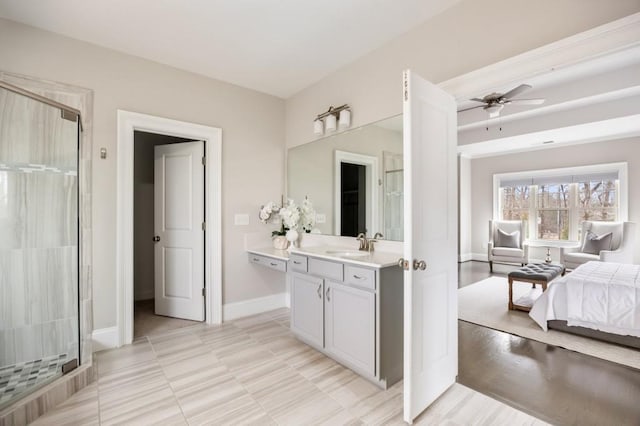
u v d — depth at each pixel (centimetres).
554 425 169
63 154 224
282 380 216
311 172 346
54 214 220
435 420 173
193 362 243
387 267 207
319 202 334
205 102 325
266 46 269
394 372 213
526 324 322
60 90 247
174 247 346
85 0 208
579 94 391
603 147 557
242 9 220
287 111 387
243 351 263
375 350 204
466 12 209
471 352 259
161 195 352
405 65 248
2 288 201
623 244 491
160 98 297
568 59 168
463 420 173
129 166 277
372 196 277
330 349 243
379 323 203
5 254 203
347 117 292
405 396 170
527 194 664
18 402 174
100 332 263
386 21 234
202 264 334
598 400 191
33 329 210
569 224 613
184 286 341
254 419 176
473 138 576
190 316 338
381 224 270
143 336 295
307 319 267
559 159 609
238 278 349
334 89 316
